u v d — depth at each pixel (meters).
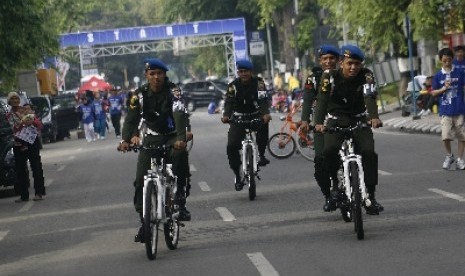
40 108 67.75
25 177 29.84
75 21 105.31
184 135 17.56
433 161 31.84
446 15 52.66
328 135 18.66
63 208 27.19
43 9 54.22
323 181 19.67
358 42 62.22
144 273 16.16
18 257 19.14
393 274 14.58
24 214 26.50
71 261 18.02
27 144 29.48
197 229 20.83
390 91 77.94
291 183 28.69
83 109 65.69
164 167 17.88
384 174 29.11
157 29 117.62
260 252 17.22
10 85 54.06
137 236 17.80
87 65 128.62
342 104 18.42
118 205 26.75
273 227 20.25
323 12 100.19
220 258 16.95
